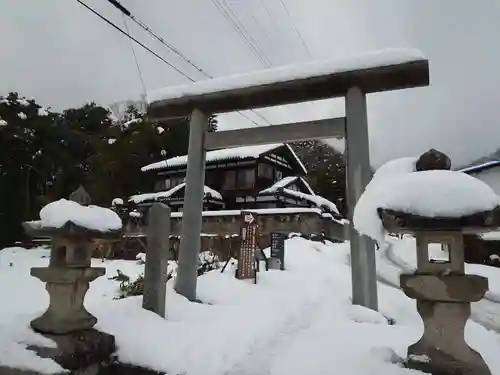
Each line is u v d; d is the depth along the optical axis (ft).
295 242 59.88
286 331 15.21
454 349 8.56
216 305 19.16
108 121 96.37
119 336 11.84
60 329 10.56
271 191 78.64
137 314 14.19
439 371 8.50
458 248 8.82
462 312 8.66
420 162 9.89
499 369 10.15
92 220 10.99
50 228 10.55
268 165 89.25
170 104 25.80
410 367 8.93
